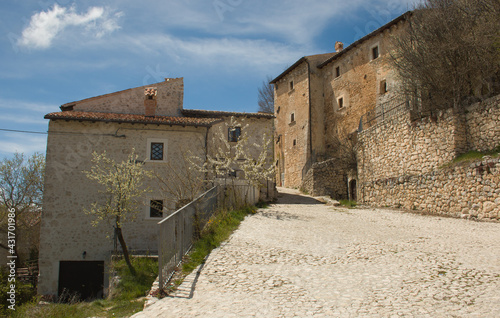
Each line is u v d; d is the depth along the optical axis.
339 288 5.81
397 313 4.67
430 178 15.22
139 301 8.65
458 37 14.32
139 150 17.59
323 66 30.58
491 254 7.77
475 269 6.63
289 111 32.94
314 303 5.12
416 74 16.61
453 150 14.63
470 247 8.54
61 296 14.51
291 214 15.70
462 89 15.28
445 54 14.84
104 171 16.39
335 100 28.83
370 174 20.59
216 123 18.66
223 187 16.55
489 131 13.66
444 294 5.36
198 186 15.71
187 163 17.67
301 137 30.66
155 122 17.56
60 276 16.14
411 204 16.38
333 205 20.02
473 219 12.84
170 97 20.92
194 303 5.27
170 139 17.92
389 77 23.16
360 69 26.05
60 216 16.47
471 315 4.53
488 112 13.72
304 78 30.89
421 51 16.11
